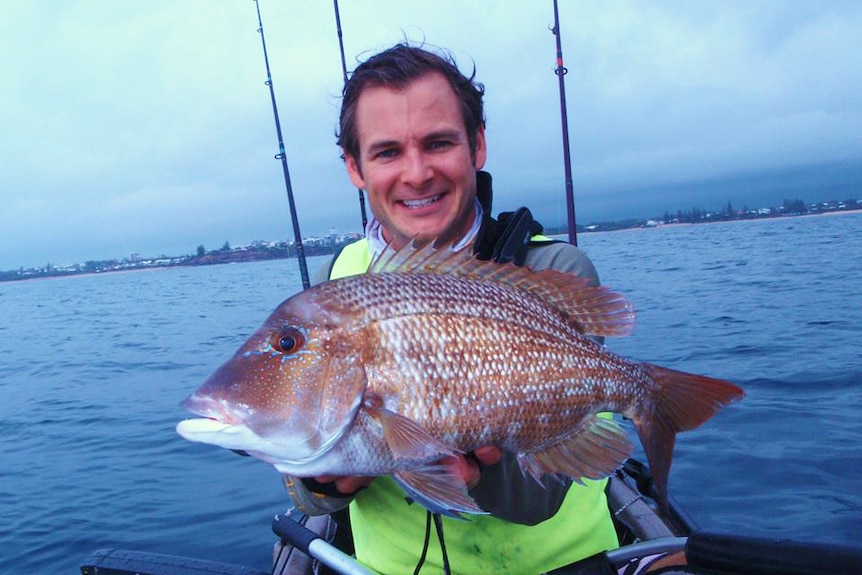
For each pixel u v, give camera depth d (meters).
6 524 1.69
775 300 4.28
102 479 1.99
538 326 0.70
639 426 0.75
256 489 1.81
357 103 0.83
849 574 0.61
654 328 3.62
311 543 0.90
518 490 0.72
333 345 0.65
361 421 0.63
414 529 0.83
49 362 4.42
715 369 2.59
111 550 0.90
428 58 0.81
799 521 1.38
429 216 0.83
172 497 1.80
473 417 0.66
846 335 3.00
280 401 0.64
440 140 0.80
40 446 2.40
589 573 0.81
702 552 0.69
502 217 0.91
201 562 0.87
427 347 0.65
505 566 0.82
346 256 0.98
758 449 1.75
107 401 3.08
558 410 0.69
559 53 1.88
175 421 2.58
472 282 0.70
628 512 1.11
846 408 2.01
